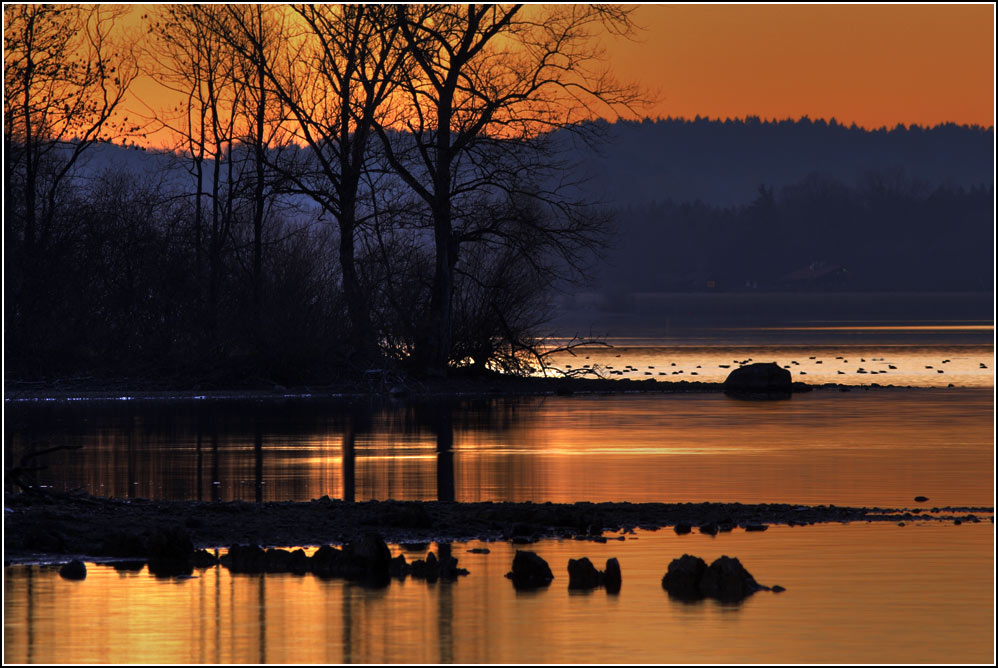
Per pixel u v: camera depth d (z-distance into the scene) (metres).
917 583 54.12
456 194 184.75
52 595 52.00
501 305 192.62
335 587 53.44
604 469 92.50
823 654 44.59
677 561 53.75
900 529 66.38
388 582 54.41
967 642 46.16
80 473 91.44
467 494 80.94
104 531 64.25
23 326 173.25
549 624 48.06
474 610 50.03
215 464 96.50
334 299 182.38
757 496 79.00
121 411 144.75
